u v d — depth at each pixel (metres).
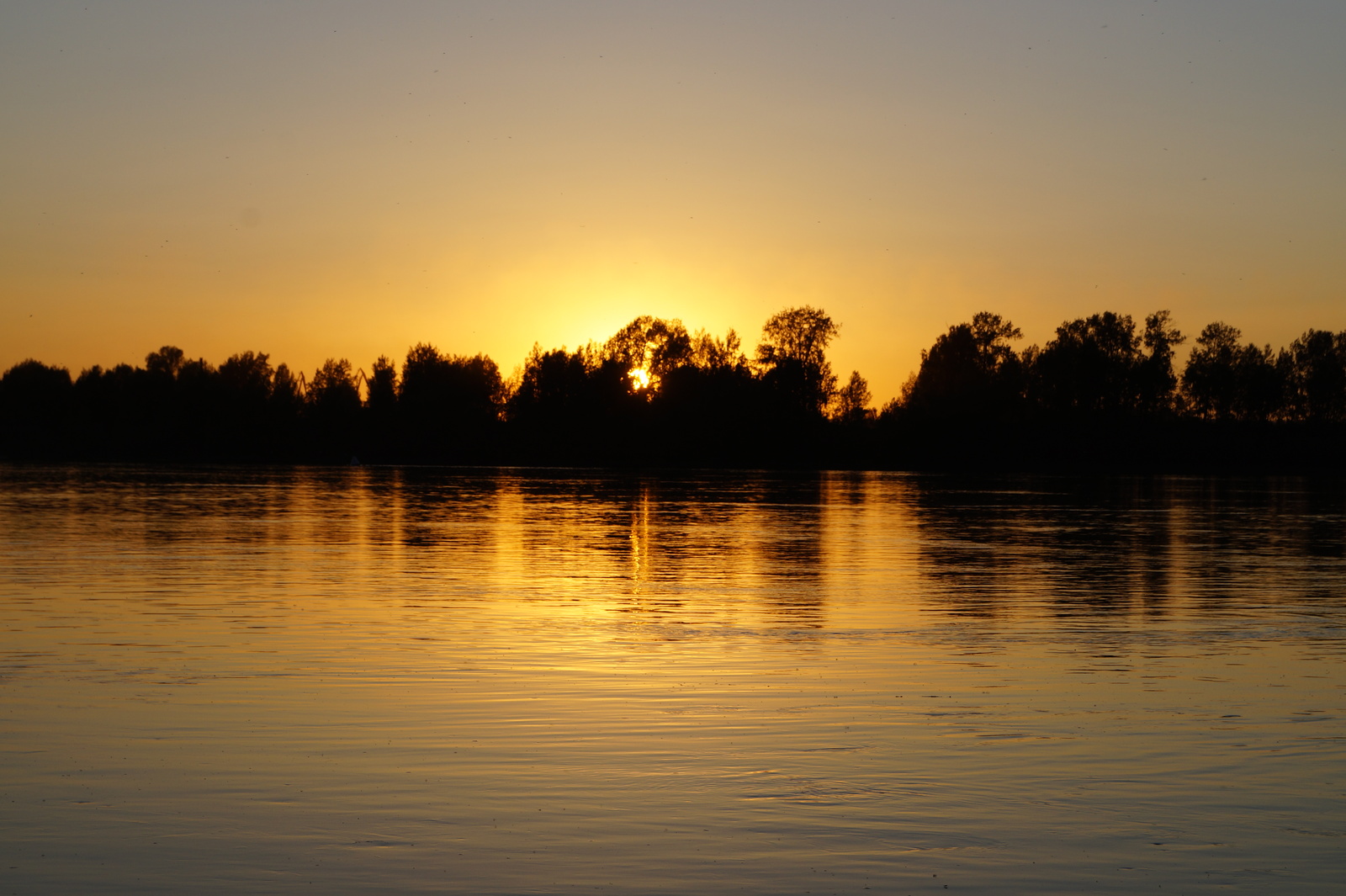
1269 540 42.38
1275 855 9.84
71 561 31.11
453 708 14.54
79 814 10.54
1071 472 141.50
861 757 12.53
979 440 146.00
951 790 11.44
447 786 11.42
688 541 40.22
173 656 17.81
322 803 10.90
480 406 159.88
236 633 20.03
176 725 13.59
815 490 83.31
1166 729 13.86
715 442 149.38
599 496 72.25
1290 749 13.02
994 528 47.78
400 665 17.33
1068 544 39.94
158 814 10.57
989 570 31.25
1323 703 15.23
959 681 16.47
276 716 14.08
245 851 9.72
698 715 14.31
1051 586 27.94
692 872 9.37
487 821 10.46
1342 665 17.91
